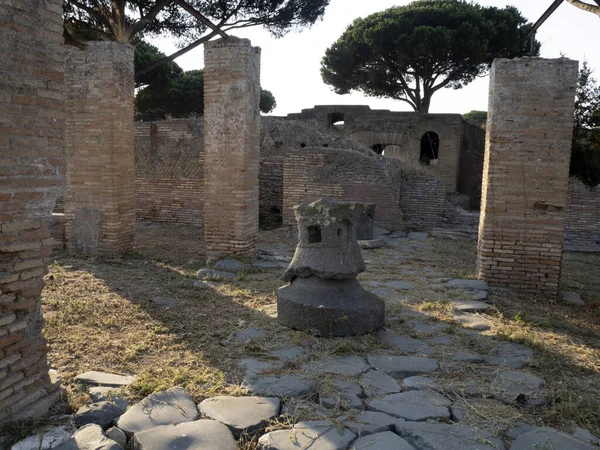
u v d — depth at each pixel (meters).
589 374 4.48
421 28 21.55
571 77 6.93
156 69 23.91
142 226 13.56
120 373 4.14
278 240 11.98
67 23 11.29
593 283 8.77
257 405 3.62
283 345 4.88
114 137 8.68
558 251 7.23
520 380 4.20
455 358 4.68
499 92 7.16
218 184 8.77
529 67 7.03
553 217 7.20
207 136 8.75
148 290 6.73
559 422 3.54
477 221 13.88
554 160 7.09
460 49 22.12
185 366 4.33
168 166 14.12
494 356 4.78
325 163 13.67
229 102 8.54
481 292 7.00
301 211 5.62
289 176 13.79
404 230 13.52
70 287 6.63
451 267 9.14
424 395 3.88
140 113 26.77
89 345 4.69
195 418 3.43
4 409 3.19
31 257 3.35
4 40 3.00
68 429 3.22
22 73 3.14
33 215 3.32
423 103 25.00
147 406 3.53
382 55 23.50
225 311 5.95
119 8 10.05
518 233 7.34
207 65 8.62
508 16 22.73
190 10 7.73
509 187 7.28
